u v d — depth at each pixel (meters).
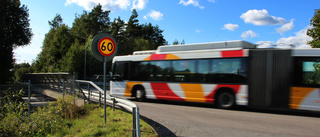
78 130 5.70
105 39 5.76
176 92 11.09
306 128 6.48
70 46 46.16
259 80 9.14
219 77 10.01
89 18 51.09
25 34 29.53
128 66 12.94
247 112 9.18
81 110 8.33
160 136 5.34
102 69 46.66
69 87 9.95
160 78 11.70
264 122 7.25
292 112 9.32
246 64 9.45
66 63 42.03
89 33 50.97
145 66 12.34
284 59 8.81
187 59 10.97
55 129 6.05
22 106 6.63
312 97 8.24
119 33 58.66
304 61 8.51
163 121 7.28
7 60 27.50
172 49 11.59
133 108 4.34
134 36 63.22
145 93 12.16
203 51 10.58
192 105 11.12
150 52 12.55
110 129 5.38
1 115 5.97
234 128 6.43
